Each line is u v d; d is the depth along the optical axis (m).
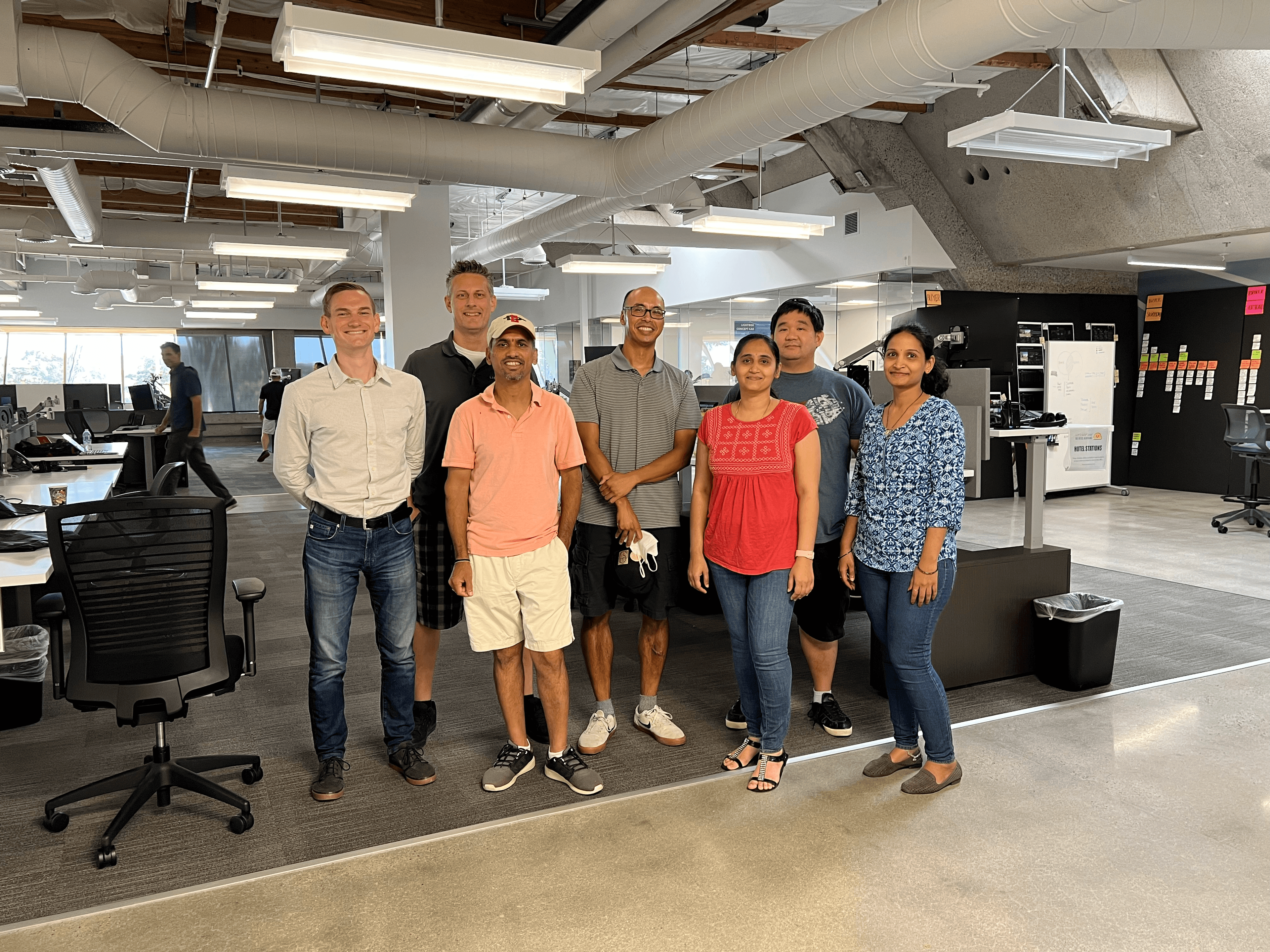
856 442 3.29
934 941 2.08
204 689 2.59
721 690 3.81
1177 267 9.55
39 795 2.89
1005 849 2.48
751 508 2.77
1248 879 2.32
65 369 17.77
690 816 2.69
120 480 7.21
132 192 10.41
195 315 15.91
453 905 2.25
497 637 2.84
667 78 7.20
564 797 2.82
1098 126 4.93
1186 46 4.45
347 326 2.72
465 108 7.22
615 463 3.12
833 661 3.34
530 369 2.77
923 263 9.30
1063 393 9.71
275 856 2.49
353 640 4.62
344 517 2.75
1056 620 3.71
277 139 5.63
